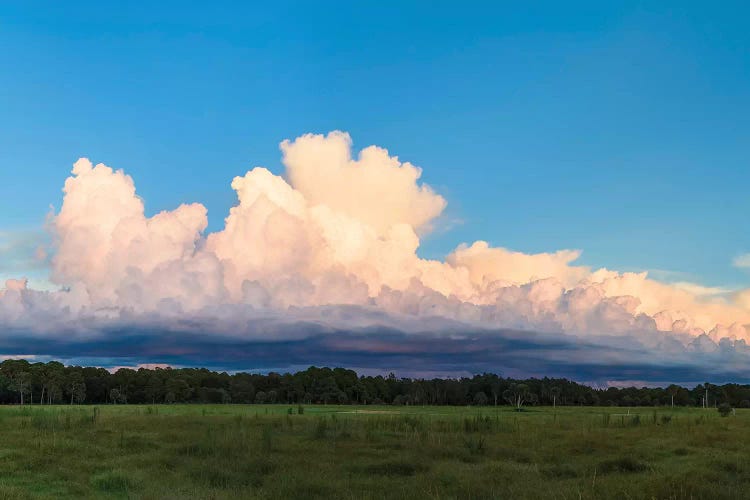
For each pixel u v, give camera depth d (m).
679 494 17.72
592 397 189.38
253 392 175.38
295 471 22.08
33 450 27.50
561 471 23.22
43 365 155.00
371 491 18.67
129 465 24.03
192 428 40.78
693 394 180.38
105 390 162.88
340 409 106.62
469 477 20.77
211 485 20.39
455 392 188.38
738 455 27.94
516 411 103.00
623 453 28.91
